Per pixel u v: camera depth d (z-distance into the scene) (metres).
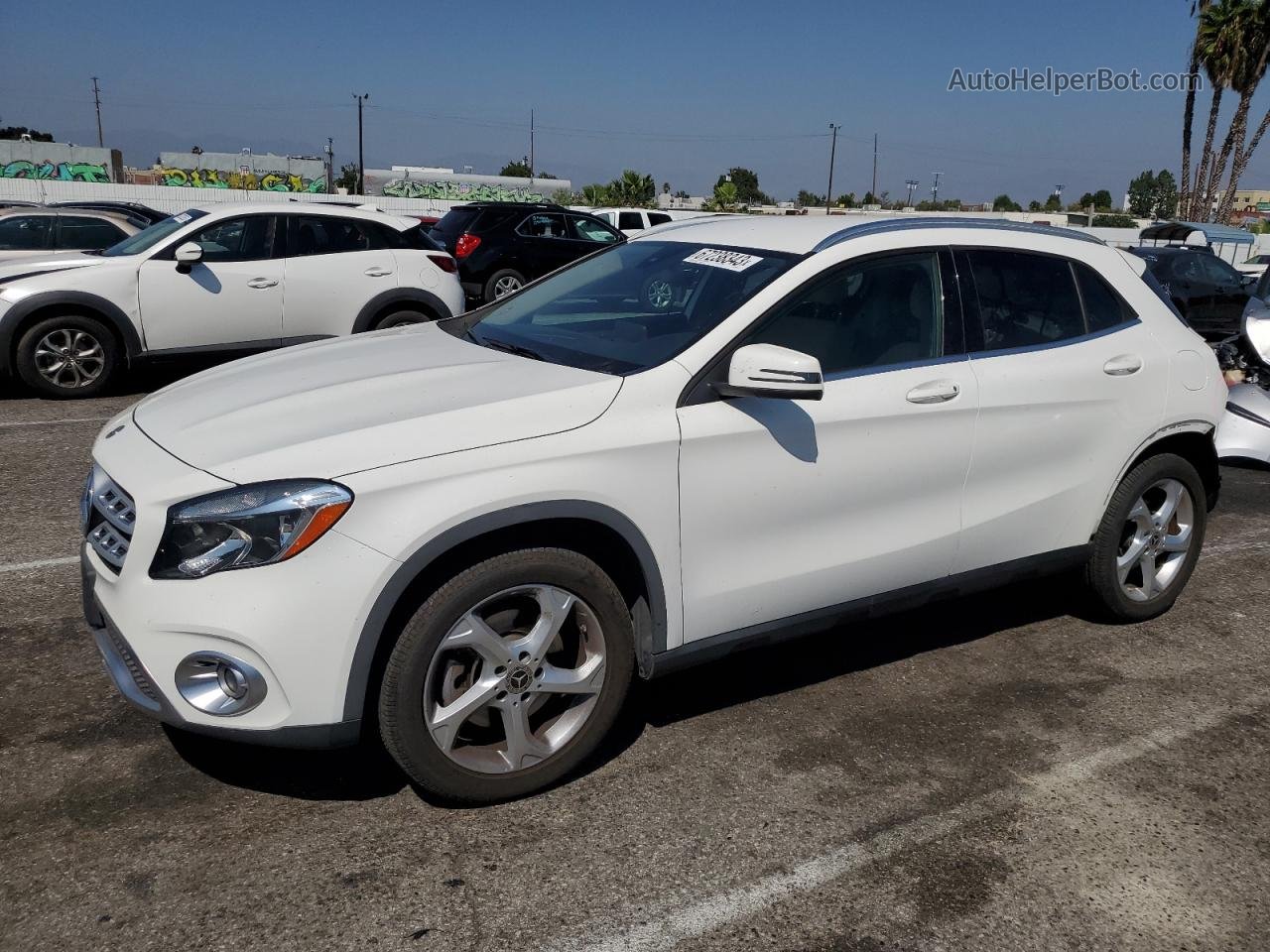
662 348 3.41
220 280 8.70
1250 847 3.13
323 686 2.78
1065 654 4.41
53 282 8.25
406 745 2.93
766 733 3.66
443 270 9.66
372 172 56.75
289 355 3.95
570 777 3.31
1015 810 3.25
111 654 3.03
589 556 3.20
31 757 3.30
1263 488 7.25
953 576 3.97
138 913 2.64
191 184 51.88
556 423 3.05
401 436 2.91
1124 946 2.70
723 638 3.45
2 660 3.92
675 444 3.18
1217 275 16.53
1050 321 4.13
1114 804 3.31
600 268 4.34
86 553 3.11
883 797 3.29
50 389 8.46
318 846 2.93
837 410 3.49
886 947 2.65
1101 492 4.29
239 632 2.71
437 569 2.92
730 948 2.62
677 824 3.10
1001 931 2.72
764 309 3.46
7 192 35.84
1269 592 5.25
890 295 3.75
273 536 2.73
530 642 3.06
